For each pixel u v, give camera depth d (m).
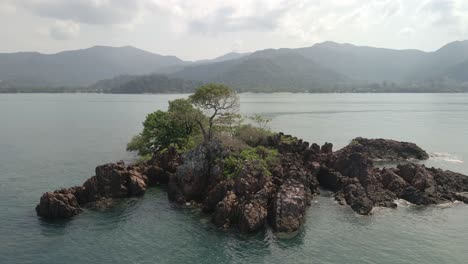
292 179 60.34
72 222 55.31
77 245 48.34
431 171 74.12
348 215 58.19
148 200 64.81
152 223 55.12
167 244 48.69
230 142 78.81
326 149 89.75
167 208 61.12
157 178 74.62
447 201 63.94
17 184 75.31
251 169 61.62
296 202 54.50
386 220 56.31
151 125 98.62
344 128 168.12
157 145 97.94
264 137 89.62
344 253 46.50
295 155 81.31
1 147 119.44
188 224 54.81
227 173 65.88
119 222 55.41
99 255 45.91
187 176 65.56
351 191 64.31
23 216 57.59
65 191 60.16
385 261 44.72
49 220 56.03
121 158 102.75
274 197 57.66
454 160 100.25
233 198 56.09
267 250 47.22
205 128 93.25
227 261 44.59
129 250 47.09
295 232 52.12
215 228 53.38
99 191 64.31
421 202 62.69
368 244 48.88
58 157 103.56
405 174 71.88
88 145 124.50
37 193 69.44
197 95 82.69
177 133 96.19
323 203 63.56
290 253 46.44
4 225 54.22
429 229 53.28
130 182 67.56
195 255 45.94
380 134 150.00
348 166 73.75
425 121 199.25
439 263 44.28
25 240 49.62
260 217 52.53
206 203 59.34
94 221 55.75
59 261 44.50
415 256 45.84
